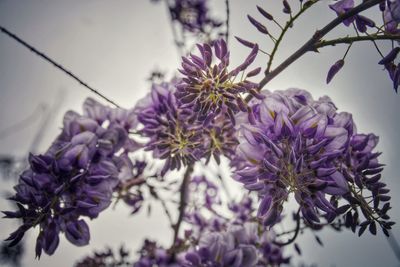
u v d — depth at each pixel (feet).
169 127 1.12
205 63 0.98
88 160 1.11
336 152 0.92
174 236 1.56
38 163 1.05
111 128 1.23
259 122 1.00
